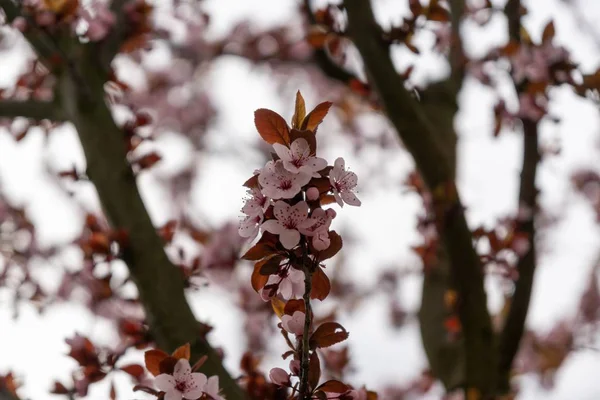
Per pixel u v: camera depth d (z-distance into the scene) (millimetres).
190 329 1722
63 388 1702
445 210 2053
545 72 2064
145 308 1738
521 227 2121
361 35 2035
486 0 2223
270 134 1438
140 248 1769
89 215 1873
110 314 2312
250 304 2854
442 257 2396
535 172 2156
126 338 1747
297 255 1438
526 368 3619
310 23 2572
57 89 2059
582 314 3754
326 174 1438
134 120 1977
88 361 1698
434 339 2258
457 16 2664
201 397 1482
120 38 2094
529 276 2111
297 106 1451
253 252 1437
